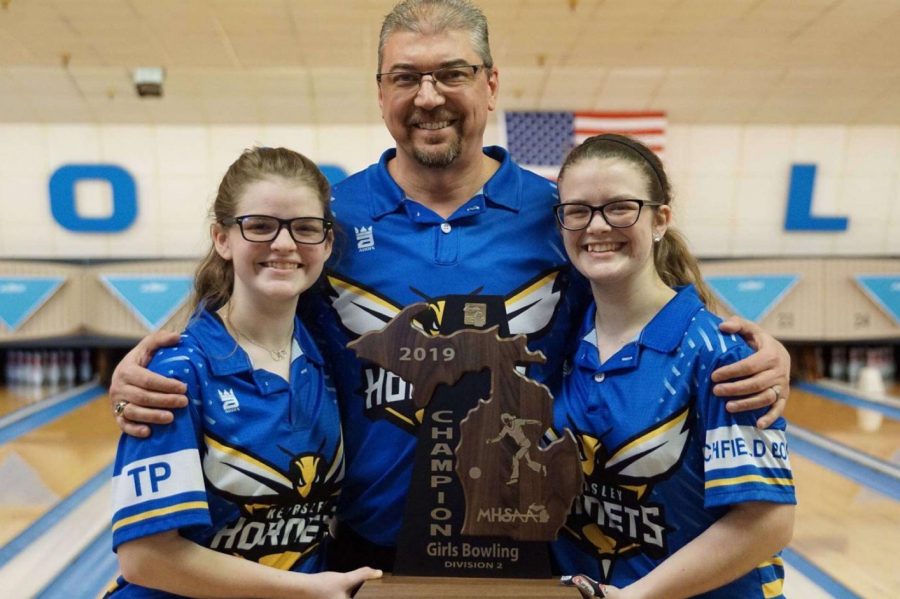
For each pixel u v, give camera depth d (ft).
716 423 4.37
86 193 20.53
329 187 4.84
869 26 15.38
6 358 20.51
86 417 16.16
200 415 4.43
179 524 4.14
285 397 4.63
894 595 8.21
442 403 4.50
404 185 5.37
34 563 9.00
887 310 19.25
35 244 20.66
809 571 8.78
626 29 15.61
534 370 5.09
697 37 16.11
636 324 4.77
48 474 12.12
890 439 14.26
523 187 5.48
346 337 5.14
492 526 4.35
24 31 15.31
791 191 21.15
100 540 9.61
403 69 4.88
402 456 4.93
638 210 4.52
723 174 21.13
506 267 5.18
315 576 4.33
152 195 20.66
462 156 5.14
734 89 19.53
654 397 4.54
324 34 15.66
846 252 21.59
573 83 19.16
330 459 4.79
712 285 19.26
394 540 5.03
